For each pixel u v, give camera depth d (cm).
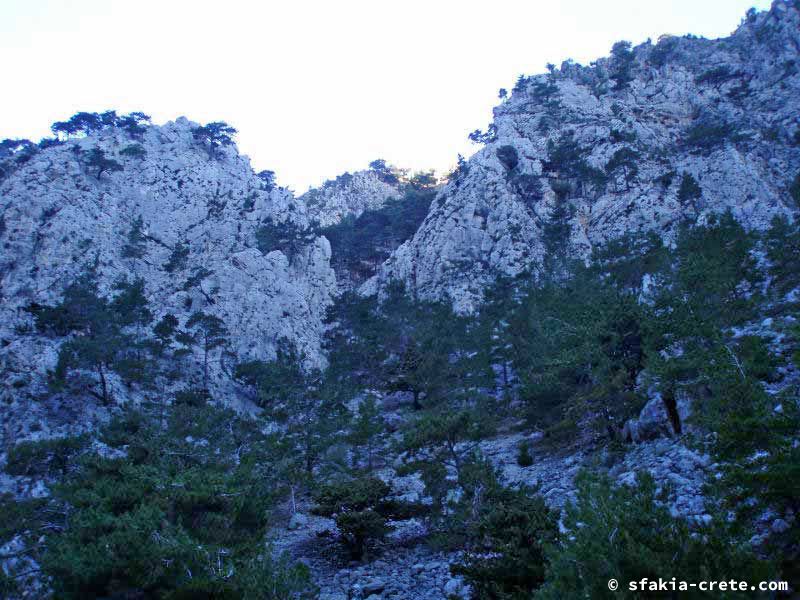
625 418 3512
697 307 3822
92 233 11144
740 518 1384
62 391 6744
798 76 14838
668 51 18575
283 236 13400
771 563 1212
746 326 3703
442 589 2459
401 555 3109
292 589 2016
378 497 3322
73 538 2225
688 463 2364
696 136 13650
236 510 2708
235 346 10275
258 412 8638
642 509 1335
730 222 6781
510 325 7688
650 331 3644
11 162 13000
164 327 8475
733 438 1557
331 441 5125
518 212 13225
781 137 13138
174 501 2631
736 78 16162
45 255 10331
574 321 5122
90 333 7875
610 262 8988
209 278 11506
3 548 2761
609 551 1238
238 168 15512
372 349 9888
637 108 15900
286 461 4712
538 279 10956
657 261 7175
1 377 6925
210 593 1908
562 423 3900
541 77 18838
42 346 7438
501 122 16275
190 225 12862
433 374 7662
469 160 15188
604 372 3716
